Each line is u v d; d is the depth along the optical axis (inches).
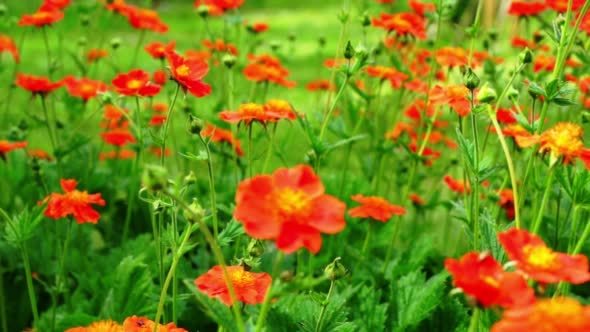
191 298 119.9
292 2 469.7
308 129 97.0
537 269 53.0
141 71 97.8
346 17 118.5
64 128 155.3
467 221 89.7
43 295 135.5
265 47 309.9
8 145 122.1
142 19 158.9
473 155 81.7
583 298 109.7
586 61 108.0
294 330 88.2
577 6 100.9
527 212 145.6
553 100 82.7
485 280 51.4
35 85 133.5
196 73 87.9
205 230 58.8
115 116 145.4
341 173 157.2
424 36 134.0
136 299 106.0
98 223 156.9
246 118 95.6
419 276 107.3
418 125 157.3
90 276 132.2
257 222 53.7
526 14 139.6
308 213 54.6
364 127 156.3
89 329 73.1
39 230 141.1
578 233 105.7
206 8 145.5
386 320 104.5
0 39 159.2
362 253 125.0
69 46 284.0
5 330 111.5
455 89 100.6
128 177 165.2
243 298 71.7
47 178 148.0
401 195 164.6
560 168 83.4
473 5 184.4
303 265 130.0
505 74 174.7
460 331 97.6
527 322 45.8
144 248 130.4
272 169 173.5
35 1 274.5
